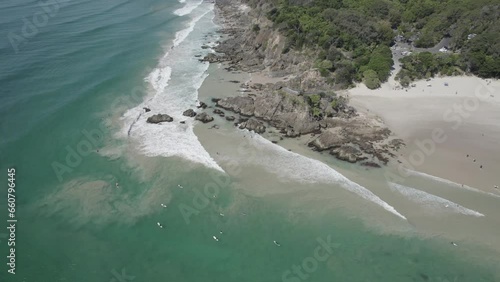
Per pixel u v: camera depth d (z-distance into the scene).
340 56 103.50
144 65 111.12
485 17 120.19
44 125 81.19
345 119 84.12
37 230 57.25
